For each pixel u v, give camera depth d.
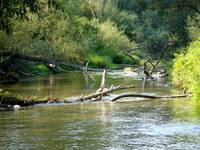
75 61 60.84
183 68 41.41
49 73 64.00
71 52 53.34
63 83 49.84
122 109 31.03
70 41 55.91
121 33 94.62
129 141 21.39
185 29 77.69
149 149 19.94
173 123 25.45
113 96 38.03
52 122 26.28
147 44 100.69
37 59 47.88
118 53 88.31
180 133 22.84
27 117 28.06
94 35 85.88
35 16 47.34
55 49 50.59
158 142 21.09
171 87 45.28
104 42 88.06
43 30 48.91
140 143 20.97
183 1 75.75
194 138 21.72
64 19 57.50
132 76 60.59
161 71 61.94
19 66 56.53
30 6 35.62
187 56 41.72
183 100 35.50
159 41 101.19
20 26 46.16
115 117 27.73
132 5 109.19
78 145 20.80
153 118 27.19
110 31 90.50
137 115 28.39
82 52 60.47
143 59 90.88
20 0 35.00
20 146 20.67
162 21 83.94
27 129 24.33
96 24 91.50
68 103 34.47
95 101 35.53
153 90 42.75
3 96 32.47
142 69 62.03
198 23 73.62
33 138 22.22
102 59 80.25
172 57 85.56
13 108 31.80
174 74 43.53
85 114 28.97
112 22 95.75
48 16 49.53
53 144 21.00
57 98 35.00
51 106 32.84
